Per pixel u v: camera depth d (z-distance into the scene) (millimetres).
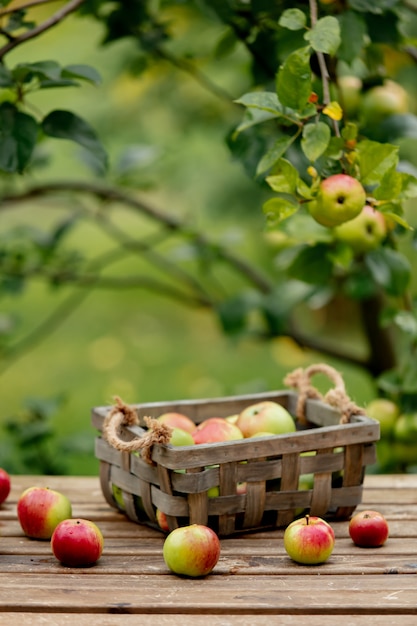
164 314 9773
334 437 2234
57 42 5176
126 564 2053
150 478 2191
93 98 5246
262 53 2873
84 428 6473
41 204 3979
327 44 2092
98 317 9609
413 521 2352
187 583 1940
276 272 6465
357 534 2150
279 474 2199
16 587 1912
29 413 3781
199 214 7012
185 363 8094
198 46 3791
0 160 2369
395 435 3070
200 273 4281
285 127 2674
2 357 4250
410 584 1932
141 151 3773
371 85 2816
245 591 1888
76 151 3723
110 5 3412
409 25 3938
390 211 2195
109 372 7848
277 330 3662
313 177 2105
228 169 6195
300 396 2516
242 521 2211
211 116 4805
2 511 2438
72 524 2041
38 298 10039
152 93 4805
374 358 3979
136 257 10766
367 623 1744
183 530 1971
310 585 1926
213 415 2531
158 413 2465
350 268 3293
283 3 2758
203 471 2119
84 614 1783
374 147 2139
